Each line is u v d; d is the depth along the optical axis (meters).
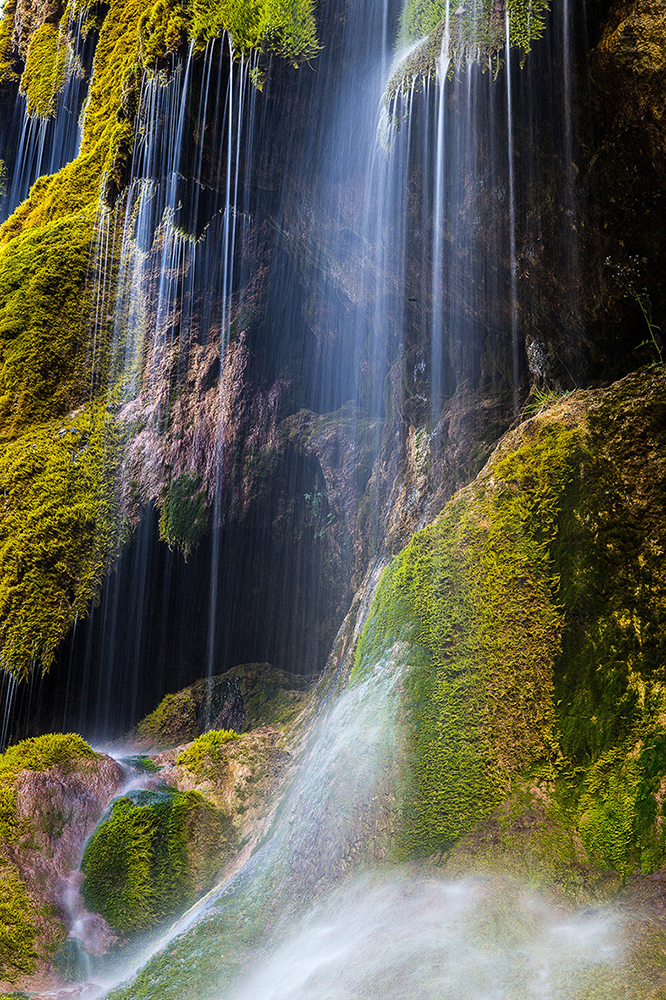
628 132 2.86
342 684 4.02
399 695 2.81
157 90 4.32
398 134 3.66
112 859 3.98
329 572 6.62
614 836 2.21
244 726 6.43
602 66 2.76
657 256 3.09
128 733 6.70
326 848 2.72
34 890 3.78
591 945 1.88
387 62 3.65
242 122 4.20
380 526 5.54
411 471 5.12
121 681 6.64
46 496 6.41
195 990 2.59
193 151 4.50
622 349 3.45
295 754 4.64
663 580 2.50
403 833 2.54
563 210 3.32
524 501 2.84
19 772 4.26
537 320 3.86
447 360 4.89
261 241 6.30
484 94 3.25
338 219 4.60
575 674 2.53
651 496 2.63
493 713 2.61
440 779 2.56
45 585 6.24
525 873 2.24
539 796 2.40
